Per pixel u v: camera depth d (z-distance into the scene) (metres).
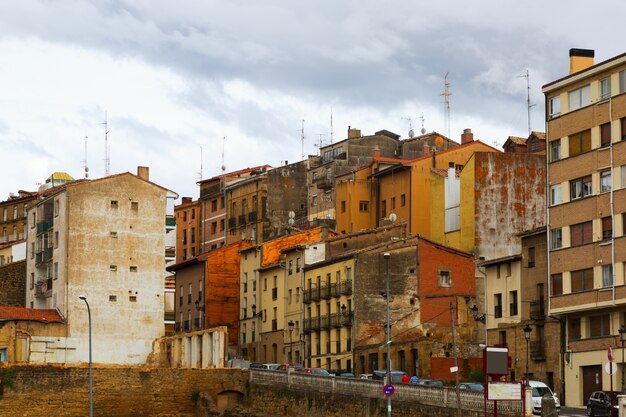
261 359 145.50
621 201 98.00
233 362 132.88
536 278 108.12
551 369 105.44
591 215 100.88
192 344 136.25
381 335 125.38
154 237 143.75
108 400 121.00
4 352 133.12
